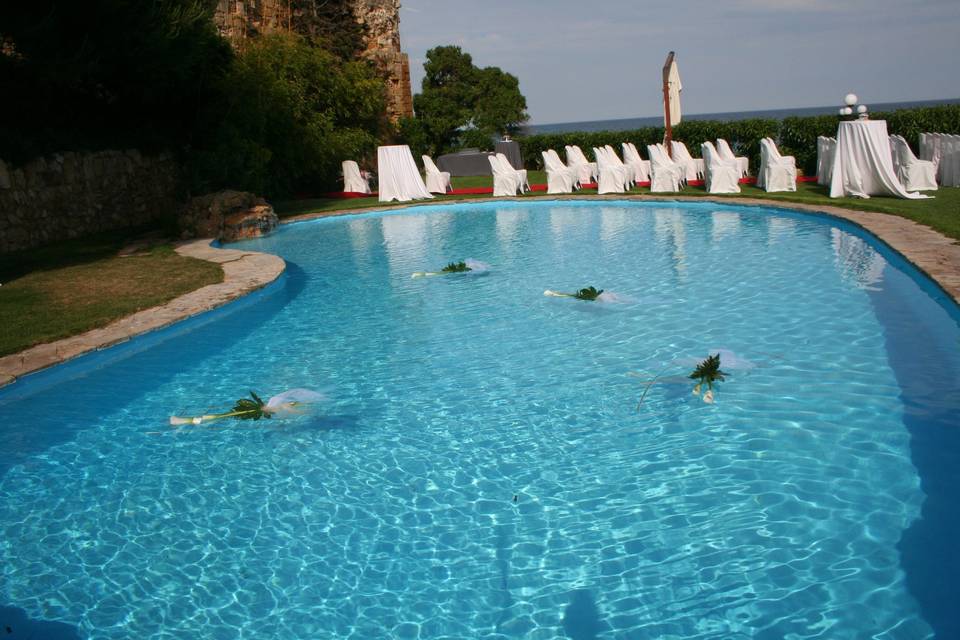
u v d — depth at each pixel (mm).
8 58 10984
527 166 26453
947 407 4500
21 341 6391
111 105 14906
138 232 13961
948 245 8078
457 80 35719
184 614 3084
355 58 27516
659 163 16500
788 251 9477
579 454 4301
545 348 6254
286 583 3264
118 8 11641
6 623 3074
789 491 3689
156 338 6867
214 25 16641
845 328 6133
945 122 15742
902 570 3014
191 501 4055
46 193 12500
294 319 7766
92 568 3463
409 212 17297
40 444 4871
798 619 2783
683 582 3064
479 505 3822
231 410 5285
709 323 6586
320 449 4609
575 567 3230
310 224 16016
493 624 2906
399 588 3174
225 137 16625
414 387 5559
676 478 3926
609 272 9094
